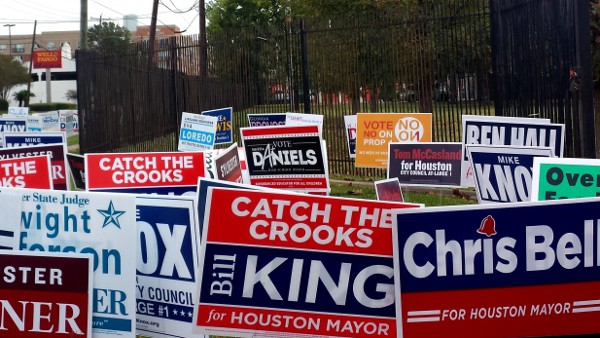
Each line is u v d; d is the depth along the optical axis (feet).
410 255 12.27
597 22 43.78
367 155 42.80
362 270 13.11
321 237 13.03
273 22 59.06
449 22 45.47
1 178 21.84
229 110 52.11
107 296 14.79
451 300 12.32
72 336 14.20
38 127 80.02
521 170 21.20
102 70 73.00
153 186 23.04
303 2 80.18
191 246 15.15
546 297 12.36
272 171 32.07
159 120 65.57
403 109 48.44
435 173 32.48
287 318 13.17
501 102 39.42
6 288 14.21
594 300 12.37
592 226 12.27
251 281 13.06
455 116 45.19
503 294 12.34
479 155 21.75
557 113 32.65
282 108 56.49
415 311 12.31
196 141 46.11
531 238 12.28
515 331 12.39
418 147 32.78
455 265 12.29
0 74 264.52
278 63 56.49
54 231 14.94
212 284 13.01
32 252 14.14
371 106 50.16
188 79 63.36
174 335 15.60
